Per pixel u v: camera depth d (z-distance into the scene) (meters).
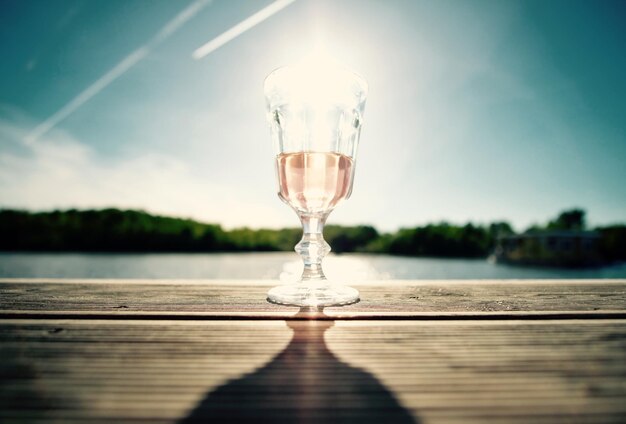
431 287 0.35
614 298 0.31
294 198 0.32
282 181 0.32
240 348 0.20
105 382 0.17
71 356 0.19
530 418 0.14
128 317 0.25
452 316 0.25
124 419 0.14
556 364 0.19
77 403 0.15
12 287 0.34
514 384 0.17
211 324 0.24
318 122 0.31
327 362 0.19
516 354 0.20
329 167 0.31
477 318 0.25
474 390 0.16
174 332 0.22
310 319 0.25
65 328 0.23
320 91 0.31
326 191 0.31
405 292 0.33
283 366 0.18
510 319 0.25
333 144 0.31
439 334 0.22
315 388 0.16
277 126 0.32
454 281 0.38
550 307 0.28
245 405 0.15
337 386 0.16
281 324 0.24
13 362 0.19
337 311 0.26
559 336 0.22
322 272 0.34
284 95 0.32
